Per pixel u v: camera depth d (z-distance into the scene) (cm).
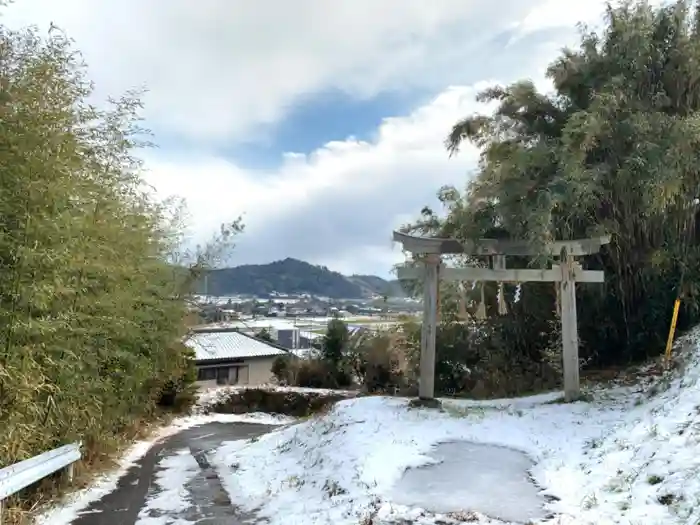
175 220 1164
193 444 1101
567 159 812
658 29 912
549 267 886
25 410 492
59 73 530
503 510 468
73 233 523
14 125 473
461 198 1027
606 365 1023
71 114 538
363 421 783
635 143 825
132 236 773
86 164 596
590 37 963
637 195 846
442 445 670
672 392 693
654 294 928
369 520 462
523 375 1125
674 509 403
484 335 1257
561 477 540
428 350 873
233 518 540
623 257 928
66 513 550
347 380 1956
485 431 715
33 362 489
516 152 883
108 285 672
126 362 867
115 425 908
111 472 752
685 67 888
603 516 428
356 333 1984
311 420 993
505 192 852
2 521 476
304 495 588
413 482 549
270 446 896
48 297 486
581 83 960
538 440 673
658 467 476
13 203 469
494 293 1166
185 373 1599
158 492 648
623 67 904
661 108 893
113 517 542
